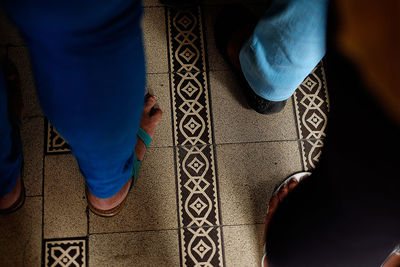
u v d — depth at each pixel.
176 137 1.49
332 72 0.55
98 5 0.46
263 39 1.14
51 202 1.40
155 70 1.56
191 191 1.44
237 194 1.44
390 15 0.41
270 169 1.48
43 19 0.46
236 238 1.40
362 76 0.48
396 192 0.55
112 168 0.96
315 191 0.75
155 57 1.58
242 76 1.47
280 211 1.01
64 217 1.39
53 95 0.64
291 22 0.99
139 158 1.40
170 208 1.42
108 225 1.39
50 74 0.59
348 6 0.45
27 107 1.48
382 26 0.42
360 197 0.62
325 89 1.58
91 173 0.97
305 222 0.83
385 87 0.45
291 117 1.54
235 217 1.42
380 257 0.79
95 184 1.06
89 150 0.80
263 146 1.50
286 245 0.94
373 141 0.52
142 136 1.41
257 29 1.14
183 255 1.38
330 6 0.51
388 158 0.52
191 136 1.49
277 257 1.02
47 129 1.47
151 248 1.38
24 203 1.39
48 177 1.42
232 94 1.55
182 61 1.58
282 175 1.47
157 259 1.37
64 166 1.43
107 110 0.68
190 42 1.60
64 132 0.77
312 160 1.49
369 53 0.45
